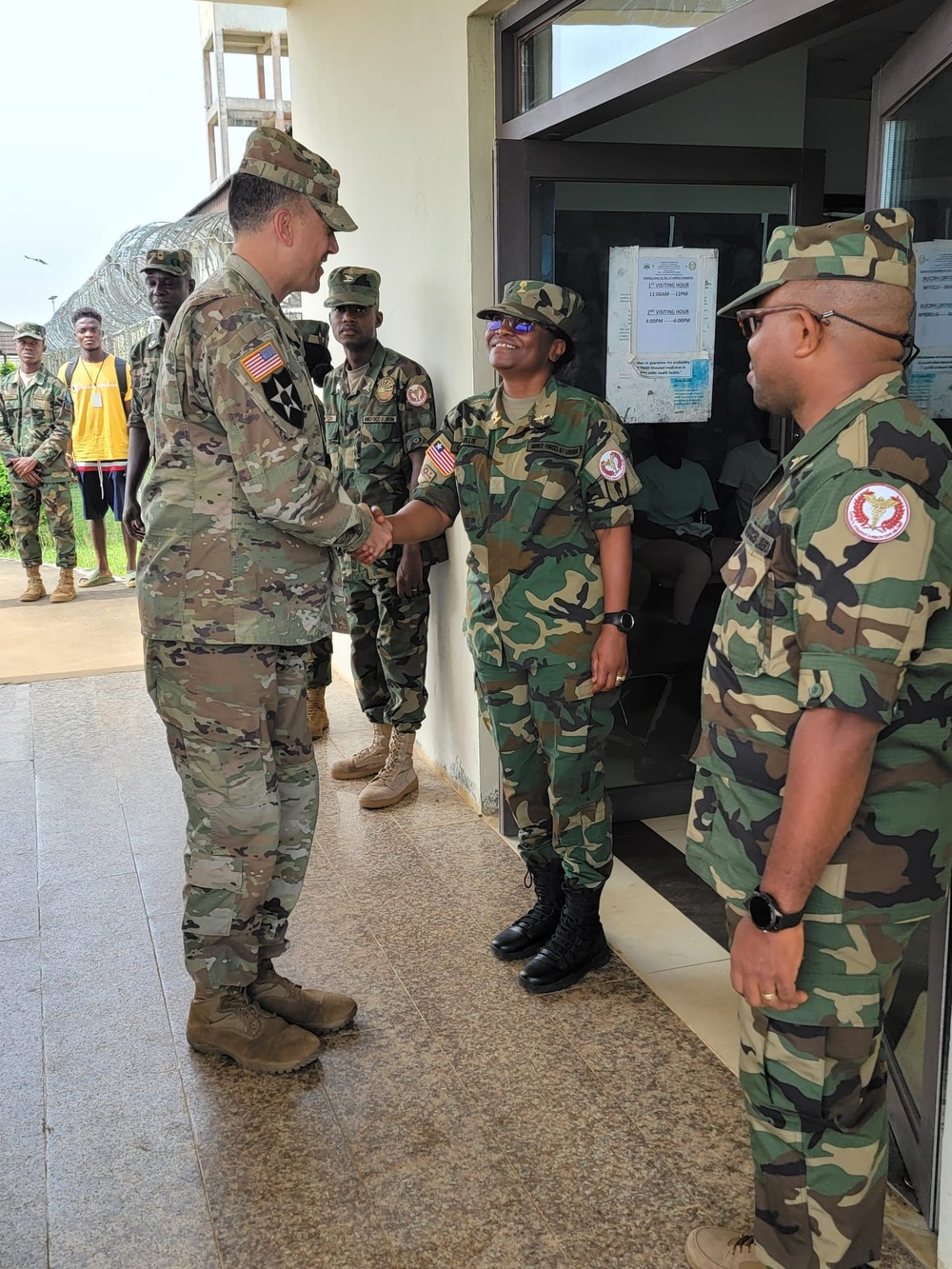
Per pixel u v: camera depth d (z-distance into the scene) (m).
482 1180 1.87
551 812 2.59
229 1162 1.93
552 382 2.40
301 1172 1.91
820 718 1.20
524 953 2.61
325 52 4.47
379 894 2.96
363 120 4.02
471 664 3.44
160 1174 1.91
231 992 2.24
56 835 3.41
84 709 4.77
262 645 2.06
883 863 1.28
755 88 3.40
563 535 2.35
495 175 2.90
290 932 2.76
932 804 1.30
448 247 3.28
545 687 2.40
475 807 3.54
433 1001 2.44
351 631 3.69
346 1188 1.86
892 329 1.27
